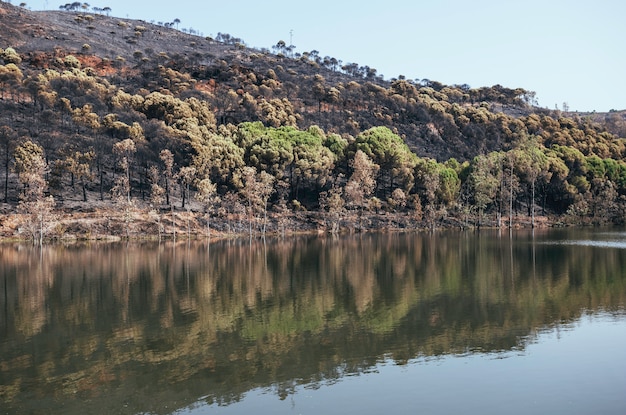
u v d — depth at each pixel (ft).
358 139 445.37
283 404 69.21
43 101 409.08
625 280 155.63
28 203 285.64
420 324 108.58
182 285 158.81
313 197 428.97
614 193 468.75
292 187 422.82
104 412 68.49
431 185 413.59
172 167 368.07
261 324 110.63
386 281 162.81
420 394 71.20
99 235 313.12
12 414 68.28
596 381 74.18
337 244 297.53
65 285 159.43
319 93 615.98
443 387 73.51
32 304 132.77
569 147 532.73
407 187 430.20
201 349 93.97
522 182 459.73
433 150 565.12
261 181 376.89
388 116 604.90
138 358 89.51
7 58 527.40
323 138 457.68
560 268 182.50
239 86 604.08
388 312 119.85
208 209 348.38
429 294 140.15
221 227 364.58
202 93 529.45
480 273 175.42
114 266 201.77
